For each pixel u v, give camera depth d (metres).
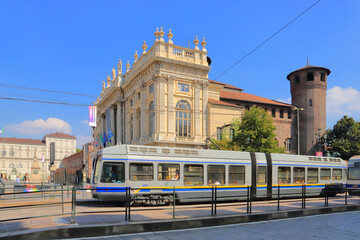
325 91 51.84
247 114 33.19
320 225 11.31
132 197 16.27
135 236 9.43
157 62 34.91
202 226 11.02
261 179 20.33
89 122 29.03
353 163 23.78
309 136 50.09
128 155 16.62
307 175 22.64
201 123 36.53
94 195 16.61
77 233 9.14
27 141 136.38
